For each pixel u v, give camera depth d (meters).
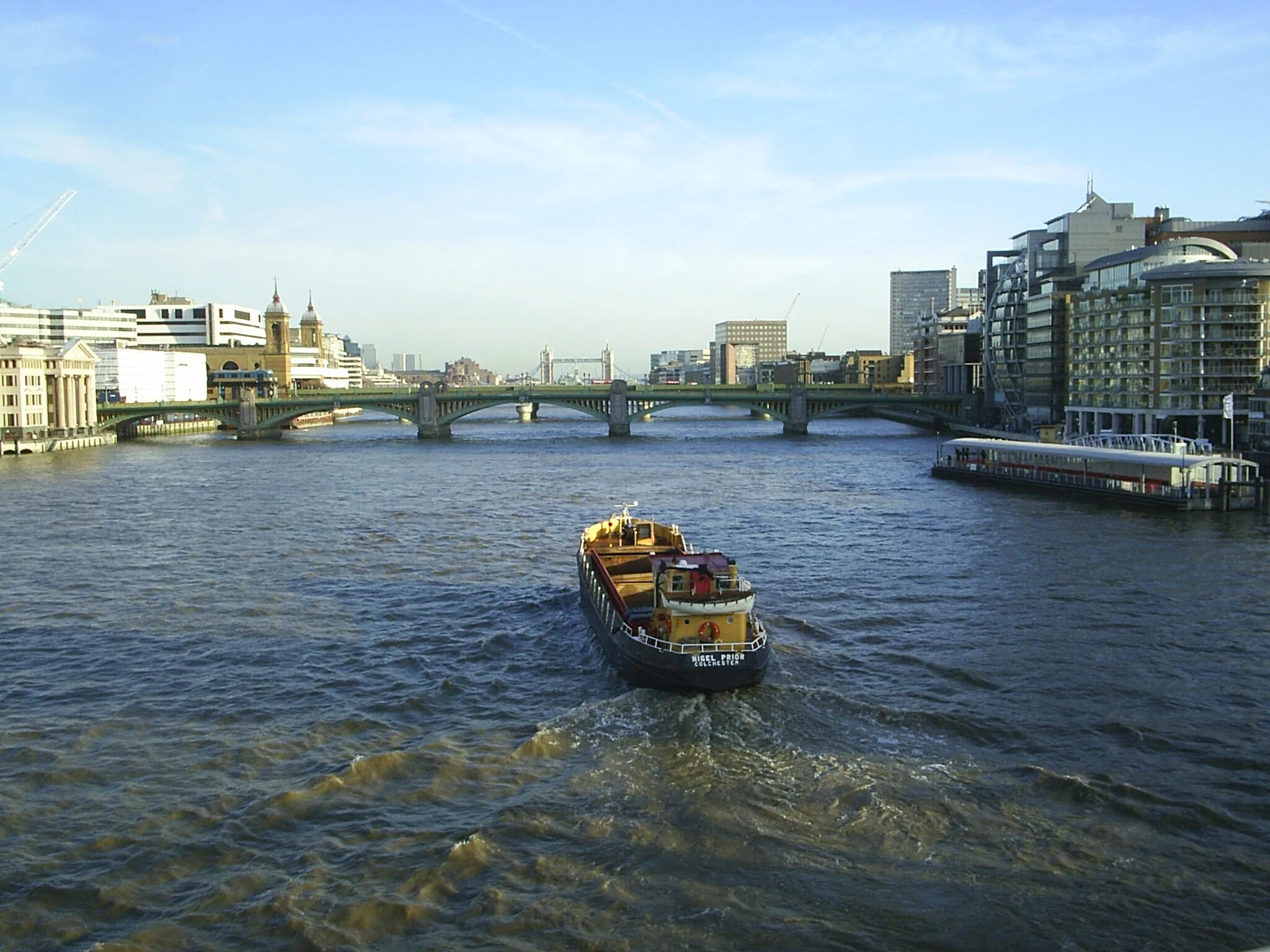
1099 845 41.59
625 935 35.97
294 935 36.06
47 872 40.09
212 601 82.69
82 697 59.50
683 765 48.78
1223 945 35.28
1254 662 64.69
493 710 57.09
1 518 130.50
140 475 189.50
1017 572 91.44
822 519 125.12
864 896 38.12
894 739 52.22
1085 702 57.41
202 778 48.28
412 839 42.38
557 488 163.50
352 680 62.28
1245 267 189.88
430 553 103.56
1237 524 118.25
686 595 60.66
